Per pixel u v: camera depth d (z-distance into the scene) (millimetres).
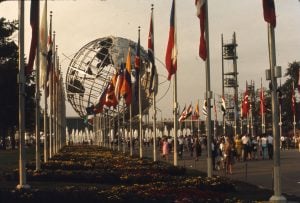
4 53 79625
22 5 22547
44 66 32375
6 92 77250
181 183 22750
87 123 115812
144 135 109500
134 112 68312
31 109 85125
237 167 39906
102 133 91312
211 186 22375
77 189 19812
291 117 112375
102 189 20281
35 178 27672
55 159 41562
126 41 73000
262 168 38750
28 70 24703
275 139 18797
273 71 19078
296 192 23672
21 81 22484
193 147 61156
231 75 86875
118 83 50719
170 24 31281
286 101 112562
